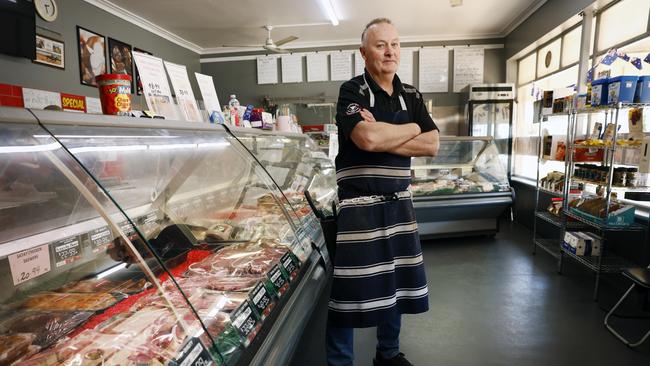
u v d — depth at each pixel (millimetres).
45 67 4035
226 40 6602
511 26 5773
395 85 1646
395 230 1611
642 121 2623
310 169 2713
